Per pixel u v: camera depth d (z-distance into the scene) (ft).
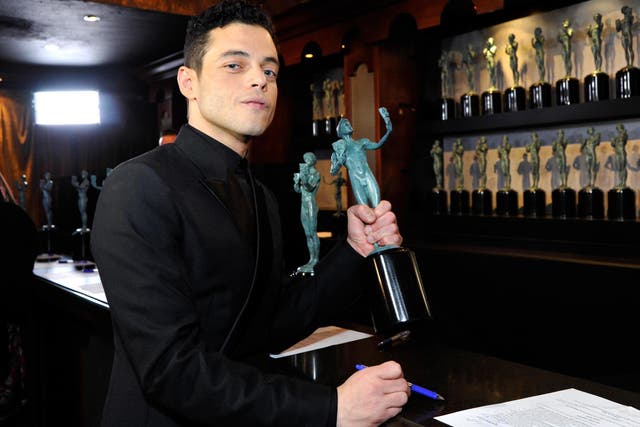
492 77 9.64
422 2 9.46
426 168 10.80
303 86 14.16
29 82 17.89
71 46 13.94
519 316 8.03
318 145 12.94
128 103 18.26
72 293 7.59
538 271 7.77
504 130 9.93
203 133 3.70
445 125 10.22
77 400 8.66
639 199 8.43
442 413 2.98
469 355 4.08
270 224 3.99
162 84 16.55
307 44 11.82
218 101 3.51
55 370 9.30
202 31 3.56
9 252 8.32
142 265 3.16
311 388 3.08
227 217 3.56
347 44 11.10
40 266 10.20
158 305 3.11
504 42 9.98
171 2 10.92
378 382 2.99
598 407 2.99
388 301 3.32
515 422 2.81
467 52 10.03
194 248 3.41
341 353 4.22
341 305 4.19
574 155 9.14
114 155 18.53
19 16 11.16
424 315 3.30
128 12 10.87
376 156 10.68
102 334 7.44
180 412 3.08
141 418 3.39
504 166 9.45
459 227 9.81
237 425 3.03
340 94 13.10
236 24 3.50
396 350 4.26
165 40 13.37
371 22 10.39
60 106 18.13
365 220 3.61
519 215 9.68
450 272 8.91
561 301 7.54
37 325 9.36
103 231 3.26
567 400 3.10
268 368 3.87
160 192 3.33
